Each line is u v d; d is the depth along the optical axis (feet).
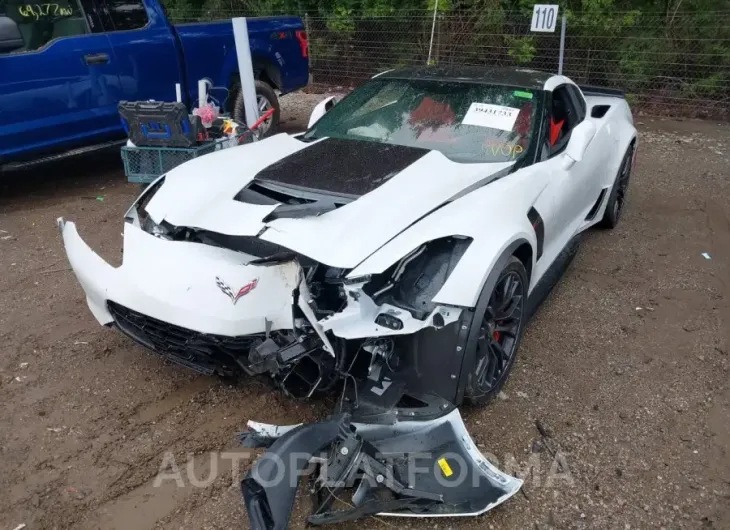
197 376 11.01
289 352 8.25
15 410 10.13
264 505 7.32
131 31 20.10
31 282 14.51
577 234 14.76
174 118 15.83
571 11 33.83
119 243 16.69
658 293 14.40
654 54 33.37
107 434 9.62
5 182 22.09
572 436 9.77
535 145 12.14
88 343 12.00
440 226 9.23
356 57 40.04
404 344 8.82
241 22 19.66
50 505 8.32
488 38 36.37
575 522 8.23
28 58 17.66
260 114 24.29
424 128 12.61
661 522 8.26
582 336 12.60
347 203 9.85
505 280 9.77
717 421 10.20
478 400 9.79
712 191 21.22
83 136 19.48
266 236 9.04
